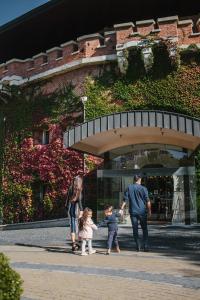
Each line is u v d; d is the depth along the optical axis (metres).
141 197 10.16
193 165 17.45
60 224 18.92
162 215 17.59
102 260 8.61
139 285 6.16
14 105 23.70
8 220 22.33
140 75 19.66
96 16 22.78
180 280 6.49
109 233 9.66
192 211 17.11
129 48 19.47
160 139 17.73
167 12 21.70
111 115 15.96
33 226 20.11
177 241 11.66
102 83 20.47
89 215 9.60
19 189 22.27
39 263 8.22
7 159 23.25
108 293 5.68
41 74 22.44
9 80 23.55
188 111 18.50
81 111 20.88
